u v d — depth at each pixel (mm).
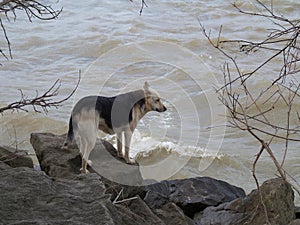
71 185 5555
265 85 15102
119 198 6734
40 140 7832
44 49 18984
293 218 6832
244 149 11430
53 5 23500
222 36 20766
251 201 6910
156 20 22219
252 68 16891
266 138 12086
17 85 15602
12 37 19938
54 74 16750
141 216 6344
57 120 12992
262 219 6520
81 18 22141
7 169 5562
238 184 10328
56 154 7504
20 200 5020
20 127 12703
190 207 7645
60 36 20156
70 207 5027
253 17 22656
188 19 22594
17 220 4770
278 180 6820
